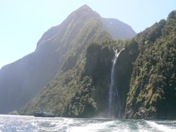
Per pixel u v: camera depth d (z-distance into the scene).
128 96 188.38
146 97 167.38
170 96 160.75
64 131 76.44
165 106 156.50
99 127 78.31
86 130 72.56
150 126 76.00
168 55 178.12
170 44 184.12
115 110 198.38
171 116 154.62
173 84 164.00
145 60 194.50
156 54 186.50
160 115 153.88
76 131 72.69
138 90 180.88
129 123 91.81
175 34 190.00
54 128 90.25
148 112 157.50
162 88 162.38
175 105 158.25
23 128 101.19
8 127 109.69
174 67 171.50
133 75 197.75
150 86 170.25
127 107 180.25
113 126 79.94
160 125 79.44
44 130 84.94
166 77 167.75
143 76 182.62
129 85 197.25
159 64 175.62
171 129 66.88
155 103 156.62
